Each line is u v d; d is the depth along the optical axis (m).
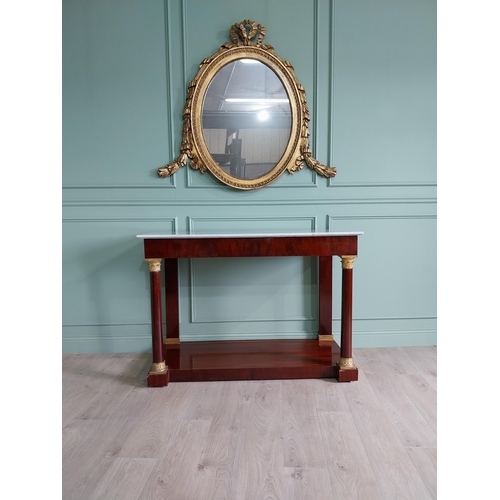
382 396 2.06
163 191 2.68
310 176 2.69
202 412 1.92
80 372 2.40
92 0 2.56
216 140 2.63
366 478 1.44
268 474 1.46
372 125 2.68
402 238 2.74
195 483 1.42
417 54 2.64
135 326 2.73
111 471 1.49
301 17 2.60
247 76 2.60
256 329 2.76
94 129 2.63
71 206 2.66
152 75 2.61
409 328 2.79
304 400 2.02
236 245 2.17
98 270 2.71
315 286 2.74
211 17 2.58
